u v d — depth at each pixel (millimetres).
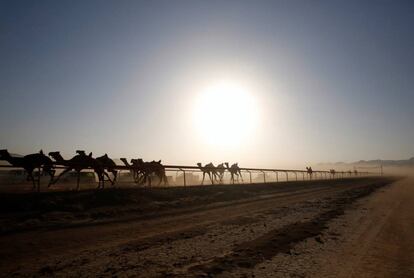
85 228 12242
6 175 32594
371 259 9281
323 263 8742
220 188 28281
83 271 7660
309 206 21391
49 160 18031
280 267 8281
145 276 7426
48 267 7848
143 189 21234
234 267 8172
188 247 10039
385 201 25672
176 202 20203
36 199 15172
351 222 15320
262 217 16344
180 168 27125
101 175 20641
